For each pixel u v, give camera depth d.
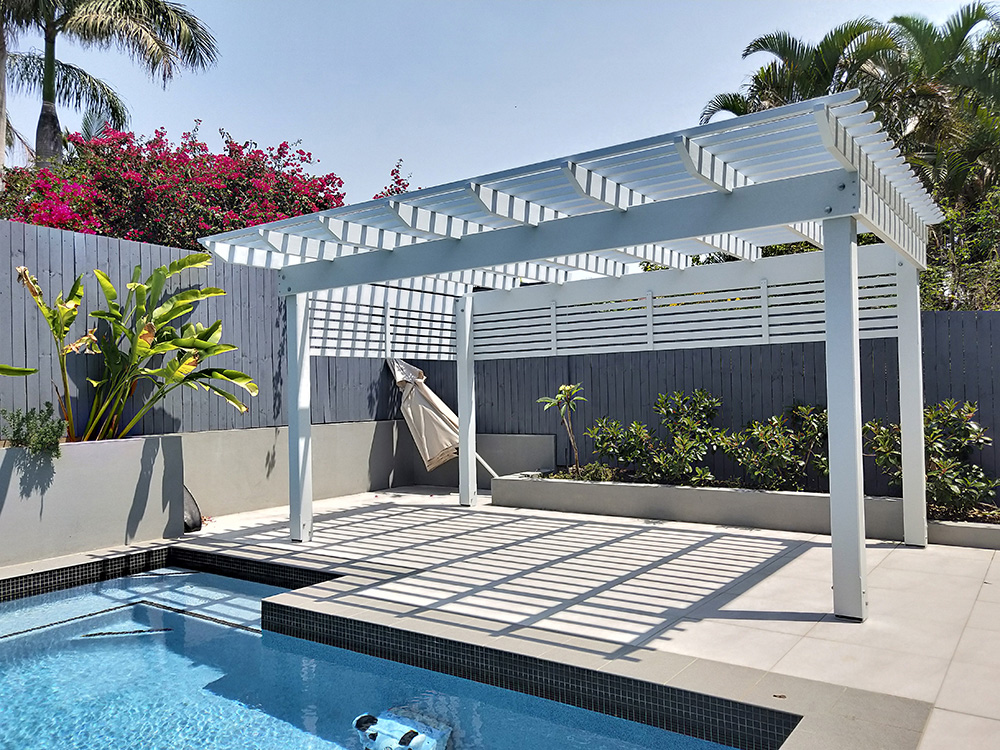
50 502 6.68
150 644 5.12
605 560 6.23
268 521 8.62
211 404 8.96
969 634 4.24
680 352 8.93
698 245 7.30
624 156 4.71
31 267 7.29
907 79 14.96
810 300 7.54
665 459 8.37
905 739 2.96
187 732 3.83
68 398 7.18
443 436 10.49
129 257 8.16
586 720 3.78
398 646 4.53
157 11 16.06
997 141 13.80
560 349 9.35
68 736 3.81
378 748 3.60
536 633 4.37
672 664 3.83
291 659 4.80
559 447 10.03
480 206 5.82
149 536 7.43
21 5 14.75
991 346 7.02
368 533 7.65
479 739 3.62
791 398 8.20
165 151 14.70
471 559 6.36
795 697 3.39
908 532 6.51
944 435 7.10
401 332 10.45
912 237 6.03
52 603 6.04
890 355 7.49
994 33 14.71
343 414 10.69
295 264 7.43
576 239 5.56
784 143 4.52
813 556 6.23
